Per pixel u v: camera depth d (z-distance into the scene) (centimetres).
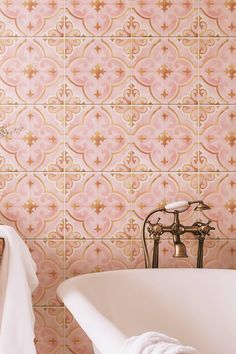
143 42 240
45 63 238
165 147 240
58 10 239
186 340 211
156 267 228
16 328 183
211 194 240
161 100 240
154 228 226
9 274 188
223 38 240
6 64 238
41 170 238
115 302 208
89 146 239
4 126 237
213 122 239
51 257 237
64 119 238
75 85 239
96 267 238
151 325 210
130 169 239
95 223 238
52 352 234
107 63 239
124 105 239
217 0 240
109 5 240
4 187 237
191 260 238
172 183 240
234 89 239
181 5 240
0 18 238
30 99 238
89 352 234
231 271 219
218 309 213
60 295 184
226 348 210
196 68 239
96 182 238
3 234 193
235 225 240
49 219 237
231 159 239
